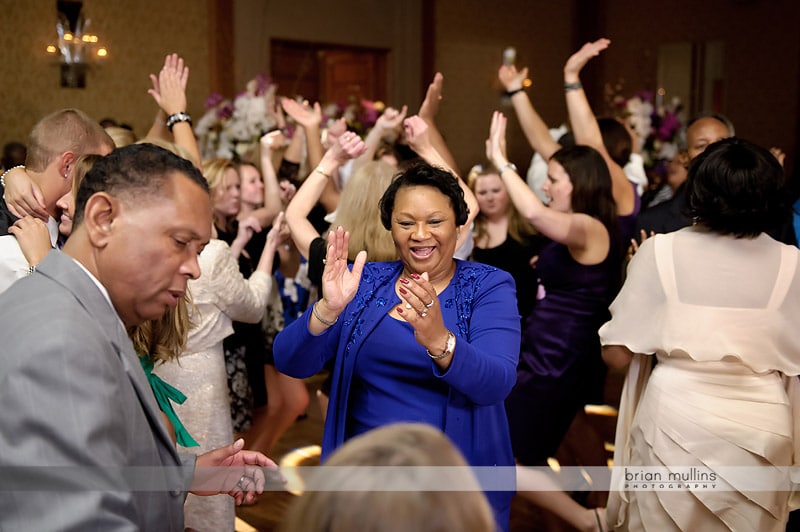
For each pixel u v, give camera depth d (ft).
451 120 35.63
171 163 4.72
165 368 8.90
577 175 10.55
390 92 34.58
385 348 6.60
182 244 4.72
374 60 34.47
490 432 6.64
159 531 4.66
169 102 11.75
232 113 23.49
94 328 4.42
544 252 10.98
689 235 7.93
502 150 10.55
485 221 13.56
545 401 10.75
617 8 39.11
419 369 6.53
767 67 37.50
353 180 8.75
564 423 10.97
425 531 2.84
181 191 4.67
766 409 7.58
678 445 7.69
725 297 7.63
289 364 6.71
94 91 26.68
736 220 7.66
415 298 5.76
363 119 27.37
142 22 27.63
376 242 8.58
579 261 10.52
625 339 8.18
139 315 4.84
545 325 10.82
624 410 8.72
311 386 18.57
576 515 10.26
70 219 7.17
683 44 38.81
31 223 6.68
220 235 12.53
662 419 7.81
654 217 11.10
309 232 9.36
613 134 13.99
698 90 38.78
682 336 7.70
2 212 7.58
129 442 4.49
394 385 6.63
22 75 25.11
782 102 37.24
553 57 38.37
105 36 26.81
